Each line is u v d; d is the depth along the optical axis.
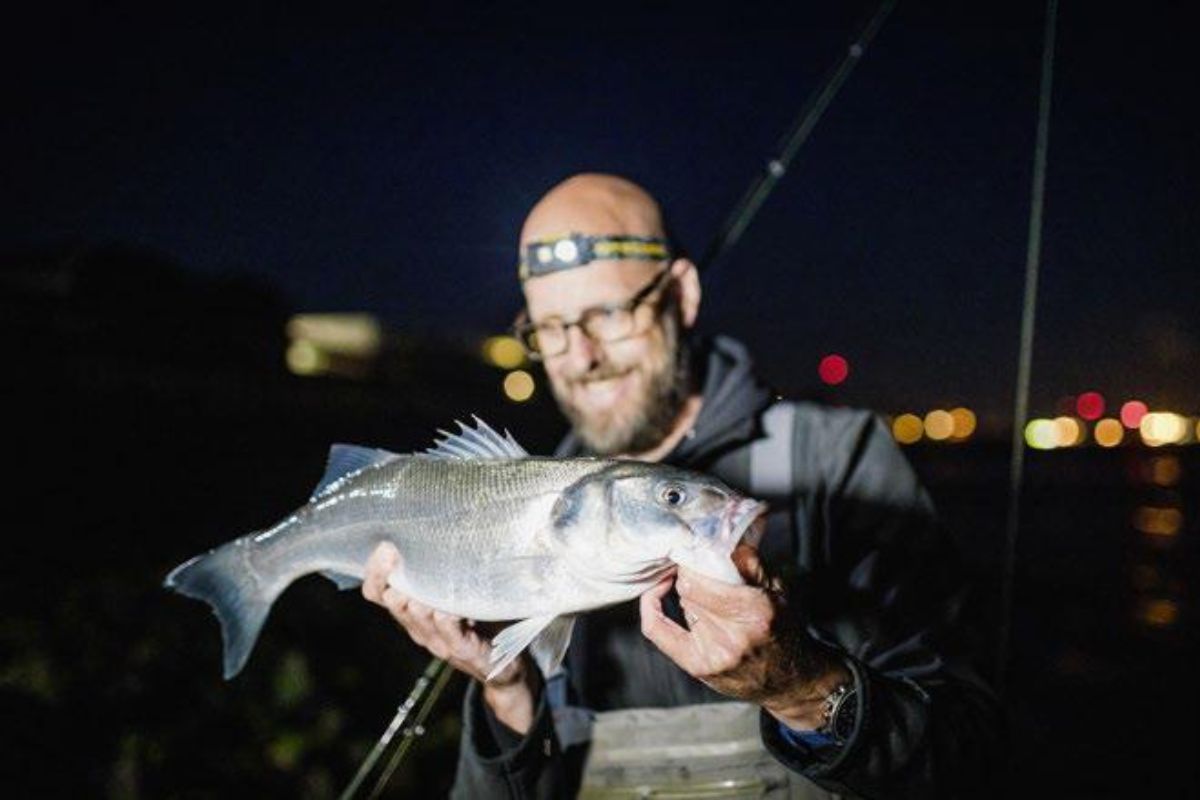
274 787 1.41
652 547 0.65
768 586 0.57
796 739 0.61
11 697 1.40
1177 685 2.54
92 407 5.06
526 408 7.82
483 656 0.73
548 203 0.86
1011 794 1.88
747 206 1.05
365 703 1.74
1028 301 0.86
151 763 1.35
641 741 0.78
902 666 0.72
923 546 0.79
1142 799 1.86
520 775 0.75
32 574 2.29
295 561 0.80
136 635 1.72
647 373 0.84
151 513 3.51
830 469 0.82
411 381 8.45
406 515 0.75
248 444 5.49
